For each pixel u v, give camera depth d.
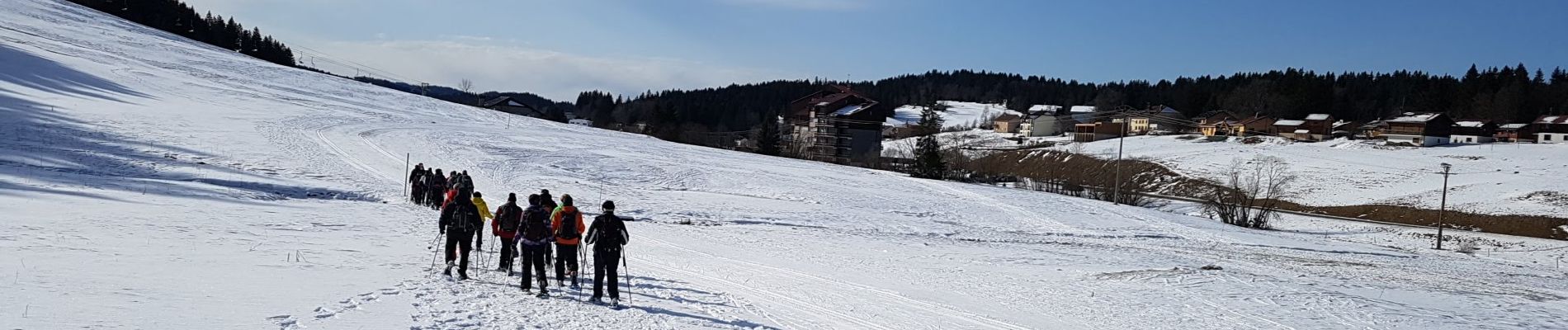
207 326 8.93
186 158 39.53
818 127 115.88
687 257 22.45
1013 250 32.25
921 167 79.12
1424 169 78.75
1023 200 55.84
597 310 12.00
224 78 79.56
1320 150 93.38
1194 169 87.50
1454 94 147.88
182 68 81.50
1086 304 17.03
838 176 64.00
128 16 151.62
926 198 54.12
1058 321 14.88
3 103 45.75
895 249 29.77
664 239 27.59
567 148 63.59
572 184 47.50
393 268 14.98
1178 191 81.50
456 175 31.94
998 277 21.97
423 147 55.69
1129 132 133.38
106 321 8.66
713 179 54.69
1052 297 17.88
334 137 54.75
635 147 71.44
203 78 76.75
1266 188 76.69
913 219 44.41
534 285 14.16
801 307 14.50
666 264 19.91
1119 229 45.94
